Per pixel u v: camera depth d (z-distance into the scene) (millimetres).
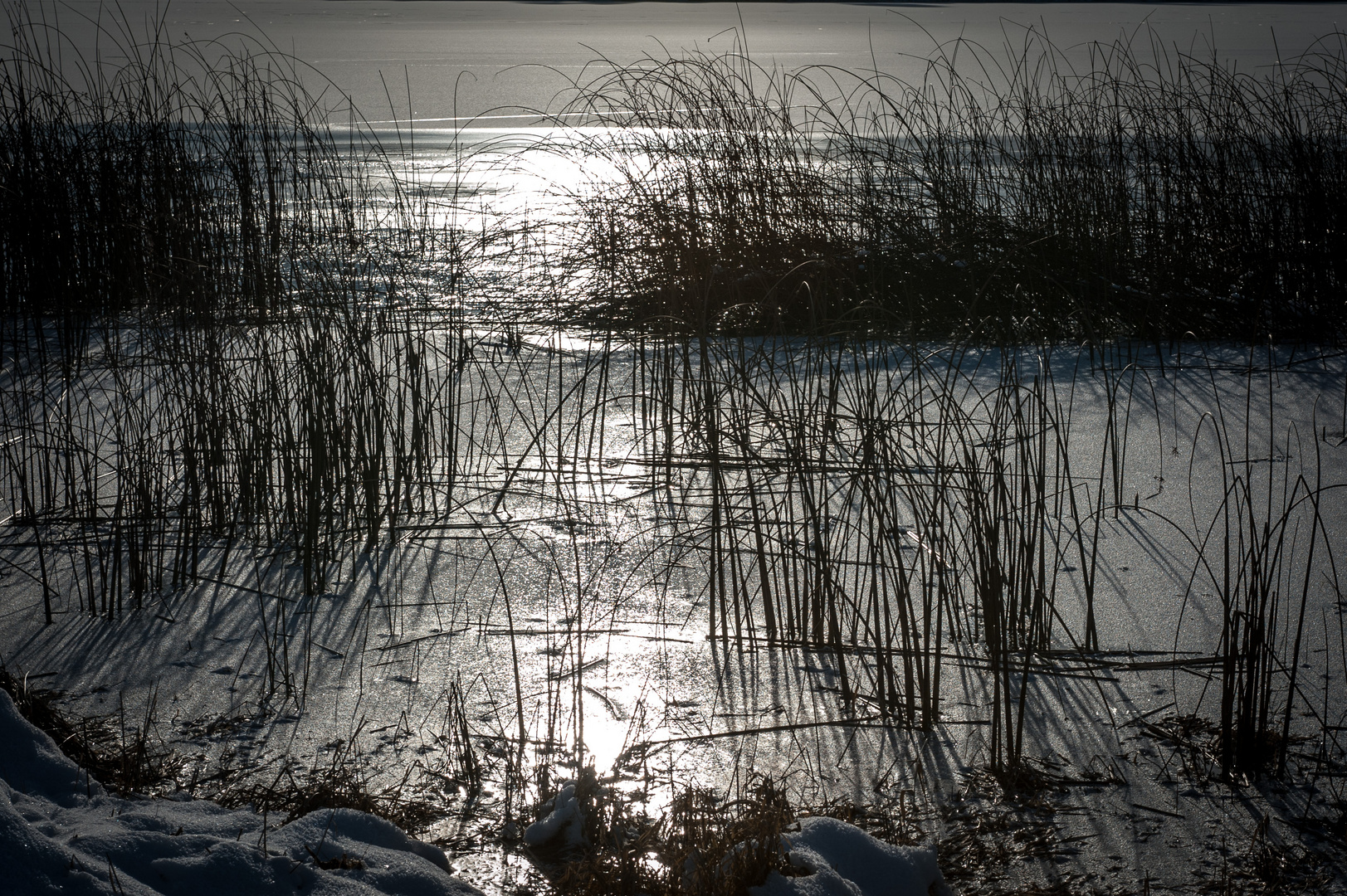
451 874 2727
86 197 8844
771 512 5027
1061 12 68438
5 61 8992
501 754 3254
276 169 8992
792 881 2459
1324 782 3094
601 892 2574
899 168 9352
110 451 5902
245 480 4980
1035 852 2826
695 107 9102
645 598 4324
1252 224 8727
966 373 7211
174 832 2609
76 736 3291
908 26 63781
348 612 4207
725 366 6898
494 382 7250
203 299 5492
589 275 9570
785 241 8484
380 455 5371
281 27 60406
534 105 26266
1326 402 6594
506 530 4977
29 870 2246
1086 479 5453
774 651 3916
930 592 3814
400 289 8883
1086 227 8641
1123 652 3840
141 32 42844
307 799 2961
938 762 3244
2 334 7918
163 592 4391
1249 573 4383
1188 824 2934
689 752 3279
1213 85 9383
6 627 4082
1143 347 8016
